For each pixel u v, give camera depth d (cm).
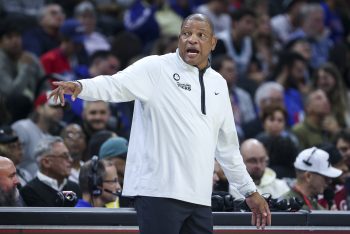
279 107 3133
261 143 2541
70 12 4303
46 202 2188
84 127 2838
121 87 1515
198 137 1536
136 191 1527
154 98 1536
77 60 3712
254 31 4125
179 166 1524
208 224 1559
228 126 1611
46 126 2777
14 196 1888
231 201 1805
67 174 2259
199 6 4525
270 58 4162
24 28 3856
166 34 4162
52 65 3547
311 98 3288
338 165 2536
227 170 1634
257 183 2386
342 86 3684
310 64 4203
